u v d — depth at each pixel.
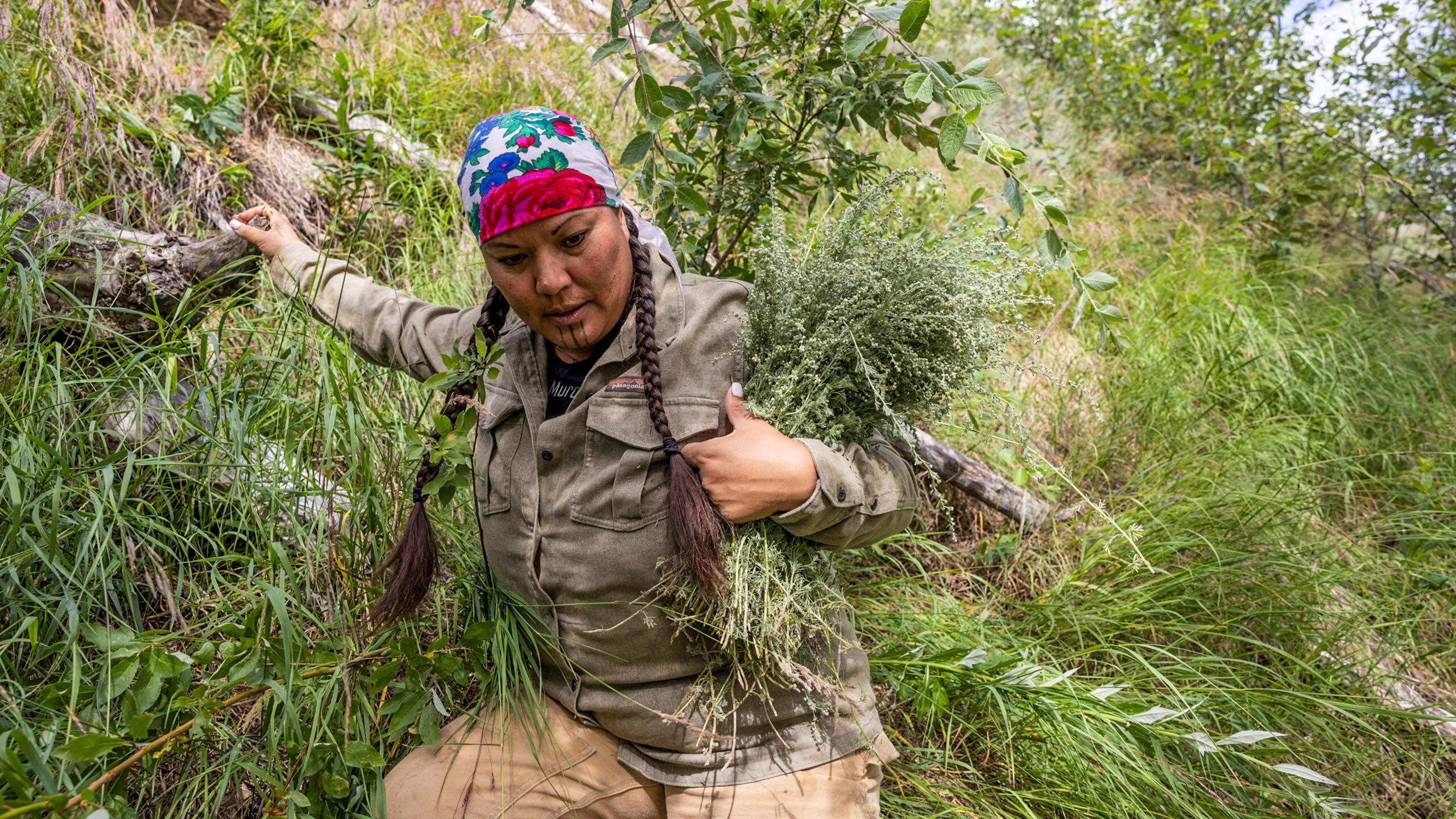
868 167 2.29
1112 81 5.57
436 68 3.47
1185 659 2.35
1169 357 3.62
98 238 1.83
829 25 2.07
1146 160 5.62
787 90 2.19
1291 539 2.72
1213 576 2.50
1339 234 5.19
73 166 2.22
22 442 1.54
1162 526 2.69
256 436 1.77
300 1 3.16
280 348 1.94
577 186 1.30
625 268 1.43
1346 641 2.49
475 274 2.73
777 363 1.46
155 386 1.76
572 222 1.30
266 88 2.99
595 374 1.46
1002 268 1.57
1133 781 2.02
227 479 1.81
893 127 2.08
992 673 2.05
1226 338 3.73
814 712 1.50
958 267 1.44
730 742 1.52
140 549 1.73
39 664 1.56
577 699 1.59
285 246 1.85
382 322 1.74
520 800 1.57
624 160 1.74
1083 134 5.51
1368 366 3.95
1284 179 4.91
